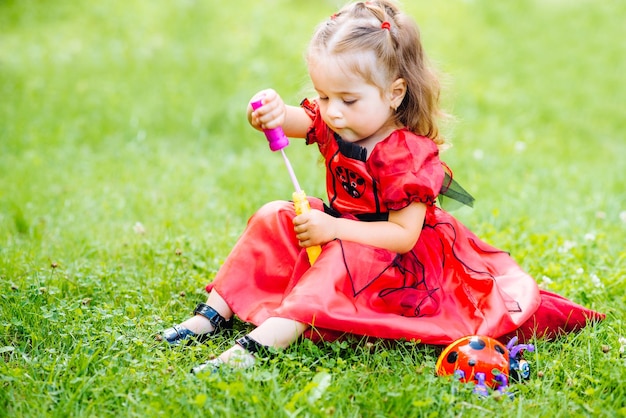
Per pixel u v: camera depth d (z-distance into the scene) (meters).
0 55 8.24
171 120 7.11
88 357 2.68
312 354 2.76
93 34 8.94
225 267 3.03
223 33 9.04
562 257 3.96
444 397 2.48
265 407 2.41
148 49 8.56
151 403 2.39
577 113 8.09
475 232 4.39
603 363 2.77
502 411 2.48
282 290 3.01
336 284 2.78
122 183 5.53
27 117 6.90
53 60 8.20
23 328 2.96
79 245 4.16
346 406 2.45
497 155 6.54
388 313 2.87
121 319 3.07
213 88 7.80
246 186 5.46
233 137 6.90
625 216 4.84
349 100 2.83
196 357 2.84
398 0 3.13
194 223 4.68
